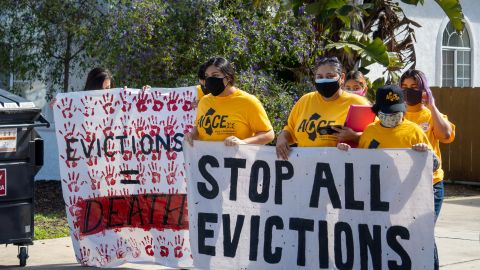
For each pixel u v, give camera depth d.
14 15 12.76
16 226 7.91
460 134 15.77
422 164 5.96
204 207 6.91
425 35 17.73
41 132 13.80
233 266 6.80
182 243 7.80
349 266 6.29
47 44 12.81
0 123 7.73
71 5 12.49
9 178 7.84
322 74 6.29
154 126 7.88
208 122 6.92
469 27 18.52
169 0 11.88
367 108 6.18
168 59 11.52
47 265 8.14
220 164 6.83
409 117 6.79
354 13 11.58
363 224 6.21
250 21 12.10
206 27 11.80
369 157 6.13
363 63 11.98
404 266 6.07
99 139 8.01
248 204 6.73
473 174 15.63
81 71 13.45
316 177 6.40
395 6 13.02
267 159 6.64
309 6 11.50
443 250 9.11
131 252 7.98
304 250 6.48
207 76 6.78
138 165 7.95
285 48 12.27
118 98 7.97
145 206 7.93
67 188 8.06
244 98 6.82
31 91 13.70
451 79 18.36
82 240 8.04
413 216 6.02
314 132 6.43
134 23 11.55
